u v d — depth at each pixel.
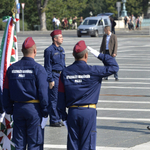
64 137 15.27
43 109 10.80
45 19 123.81
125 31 113.00
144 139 14.70
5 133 12.66
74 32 114.19
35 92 10.71
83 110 10.16
